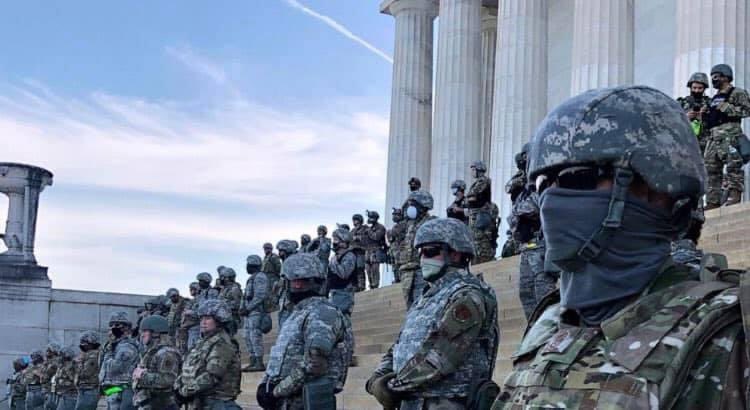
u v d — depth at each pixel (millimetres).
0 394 31641
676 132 2635
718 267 2576
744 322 2281
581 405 2412
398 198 33281
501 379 10758
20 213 32906
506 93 26031
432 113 33875
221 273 21844
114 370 14633
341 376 8188
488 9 34156
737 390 2318
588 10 22594
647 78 26516
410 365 5883
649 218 2611
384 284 29844
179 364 12586
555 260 2666
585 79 22312
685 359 2348
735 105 13703
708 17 18141
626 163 2602
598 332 2574
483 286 6086
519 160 12500
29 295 32406
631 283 2578
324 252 23891
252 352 18766
